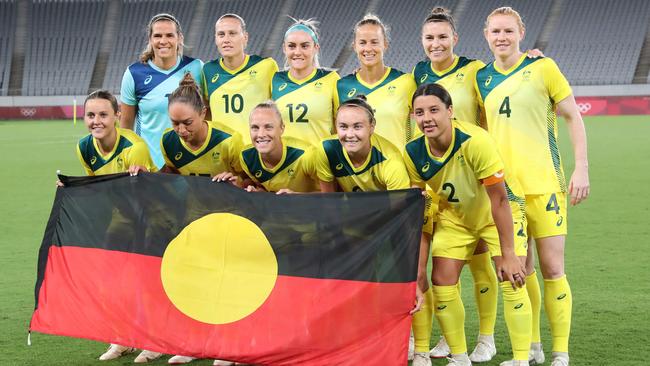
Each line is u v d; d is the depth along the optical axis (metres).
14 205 11.15
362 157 4.25
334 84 5.32
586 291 6.12
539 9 37.50
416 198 4.02
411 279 3.98
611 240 8.15
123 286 4.48
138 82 5.68
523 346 4.21
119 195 4.59
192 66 5.71
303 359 4.12
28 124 31.58
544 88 4.54
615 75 33.97
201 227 4.41
